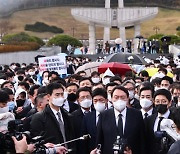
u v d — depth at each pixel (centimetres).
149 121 1123
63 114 1083
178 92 1408
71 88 1441
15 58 5397
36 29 9750
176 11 10325
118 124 1069
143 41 6556
